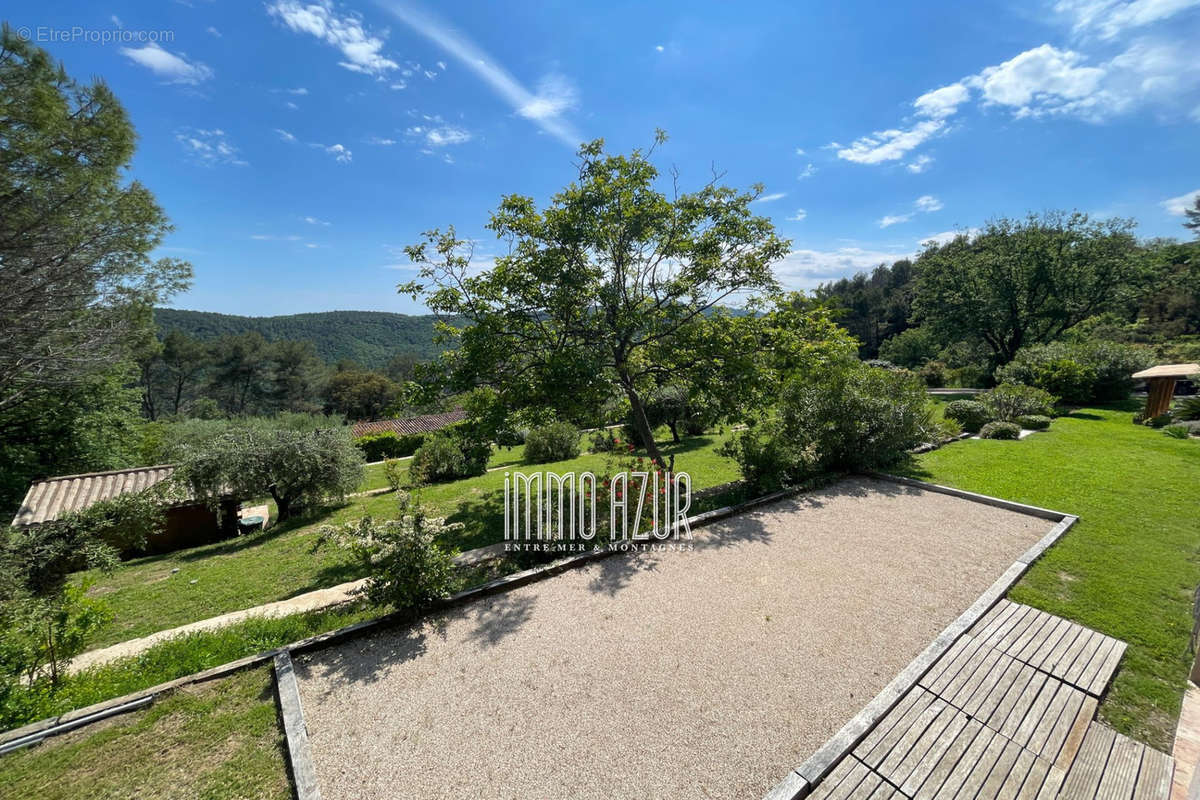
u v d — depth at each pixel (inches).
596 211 287.1
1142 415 520.1
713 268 312.0
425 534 179.9
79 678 154.2
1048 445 414.3
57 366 384.2
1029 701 122.0
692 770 109.5
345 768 113.3
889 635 156.9
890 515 263.3
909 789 98.9
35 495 392.5
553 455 522.0
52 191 328.5
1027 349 761.6
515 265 293.3
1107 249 863.7
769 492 302.2
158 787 108.0
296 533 350.0
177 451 415.5
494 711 130.3
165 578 278.1
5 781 109.9
